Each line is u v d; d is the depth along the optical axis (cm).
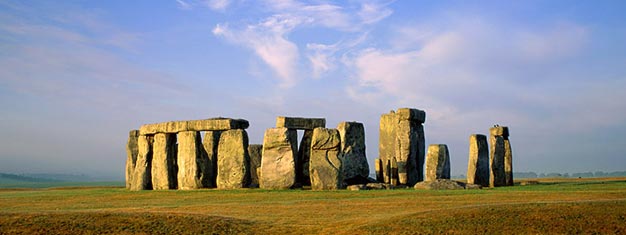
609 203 2231
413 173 4609
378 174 4647
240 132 4138
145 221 2264
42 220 2244
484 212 2173
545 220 2050
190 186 4272
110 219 2289
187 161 4322
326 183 3781
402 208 2650
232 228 2223
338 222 2306
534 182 4978
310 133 4400
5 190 5262
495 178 4316
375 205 2803
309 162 4278
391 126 4738
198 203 3206
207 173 4306
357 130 4159
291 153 3956
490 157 4369
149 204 3241
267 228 2239
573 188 3550
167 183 4438
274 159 3981
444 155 4469
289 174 3916
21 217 2291
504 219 2081
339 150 3884
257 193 3575
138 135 4997
